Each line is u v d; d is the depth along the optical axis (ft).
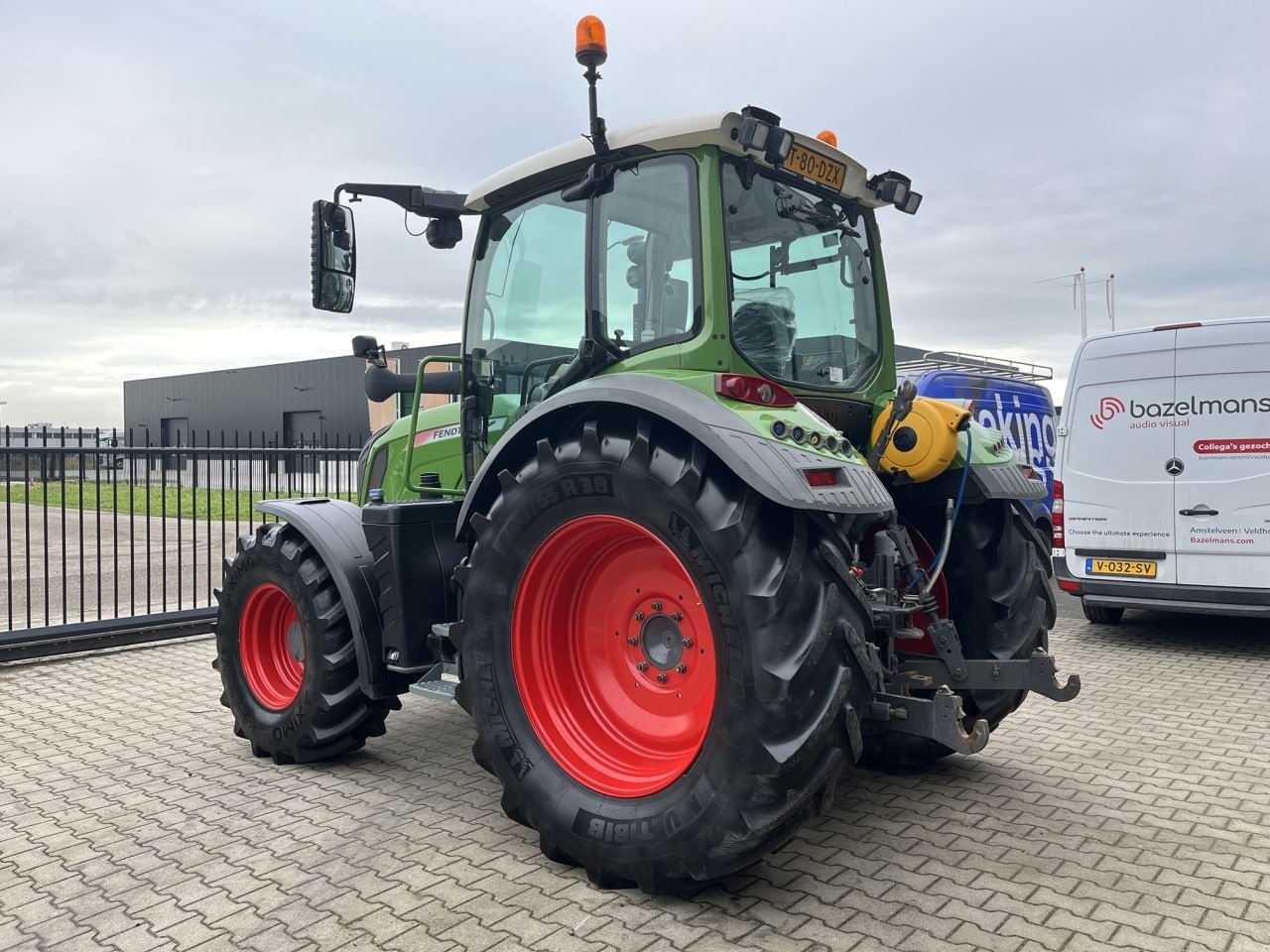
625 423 10.05
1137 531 23.41
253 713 14.49
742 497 9.10
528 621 10.75
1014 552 12.83
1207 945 8.52
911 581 11.04
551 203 12.37
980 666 11.84
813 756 8.69
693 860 9.01
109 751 14.99
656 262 10.93
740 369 10.46
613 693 10.91
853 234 13.10
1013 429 33.96
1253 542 21.89
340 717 13.56
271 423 116.37
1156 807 12.11
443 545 13.14
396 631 12.60
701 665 10.14
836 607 8.96
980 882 9.86
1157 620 27.35
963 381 31.96
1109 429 23.85
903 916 9.08
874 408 12.98
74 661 22.08
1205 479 22.48
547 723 10.59
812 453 9.43
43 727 16.44
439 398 19.71
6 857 10.71
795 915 9.12
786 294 11.60
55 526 47.67
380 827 11.56
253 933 8.86
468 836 11.27
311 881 10.01
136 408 139.33
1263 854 10.61
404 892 9.73
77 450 22.71
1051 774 13.52
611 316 11.34
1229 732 15.64
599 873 9.71
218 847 10.95
